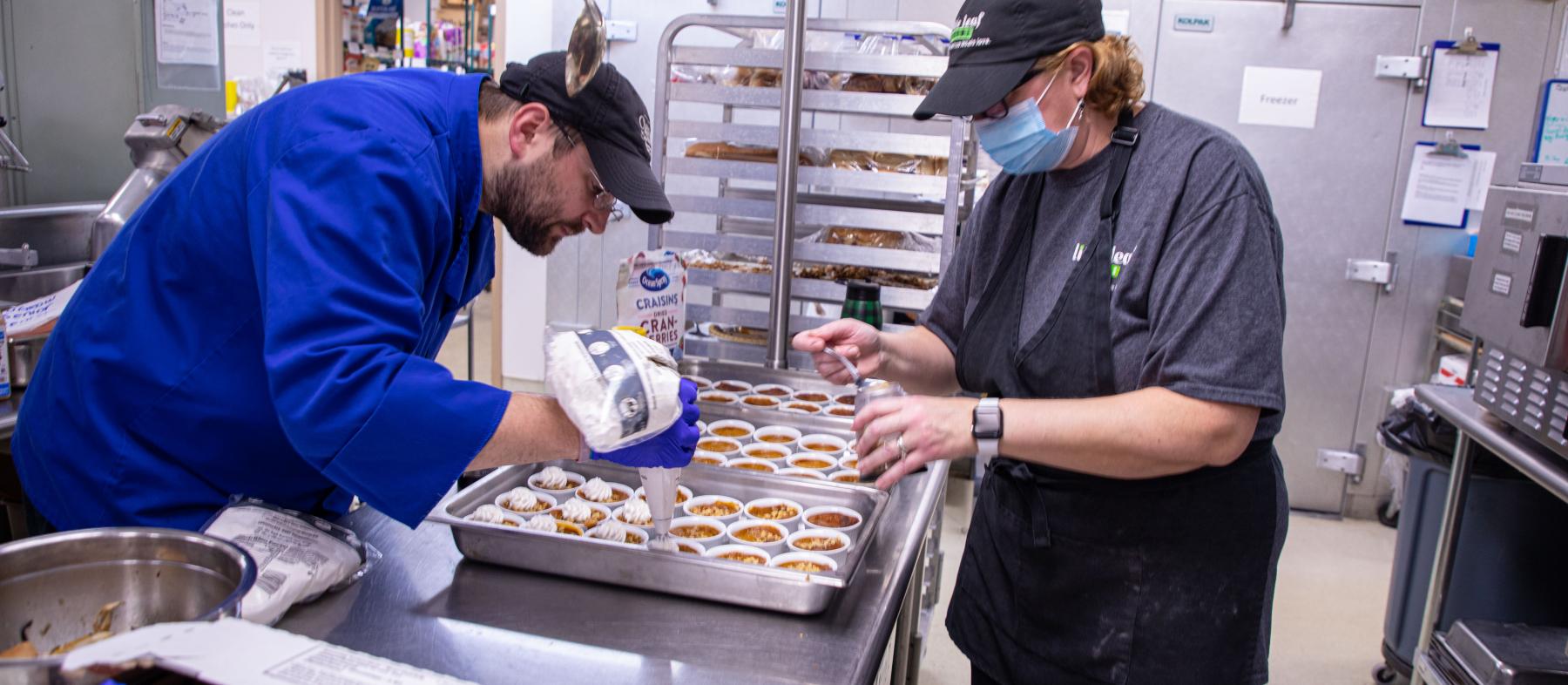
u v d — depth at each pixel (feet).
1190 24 12.41
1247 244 3.89
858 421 4.10
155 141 8.08
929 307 5.68
